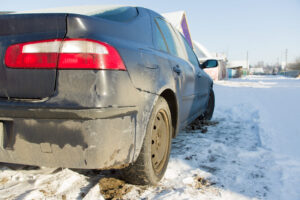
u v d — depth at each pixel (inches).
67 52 51.0
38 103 50.4
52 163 53.5
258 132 146.6
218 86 601.0
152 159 74.6
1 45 53.5
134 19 80.4
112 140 54.3
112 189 72.4
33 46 51.9
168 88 79.0
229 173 88.9
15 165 86.6
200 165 95.9
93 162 52.6
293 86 619.8
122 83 55.9
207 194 73.3
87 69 50.8
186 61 119.7
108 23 62.6
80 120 50.1
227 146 121.3
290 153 109.9
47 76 51.1
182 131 153.1
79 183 75.7
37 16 52.7
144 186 75.2
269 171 90.8
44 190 71.1
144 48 72.8
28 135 52.0
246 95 380.2
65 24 52.1
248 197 72.7
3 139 53.8
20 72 52.2
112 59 54.1
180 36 133.0
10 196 67.4
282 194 74.4
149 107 66.0
